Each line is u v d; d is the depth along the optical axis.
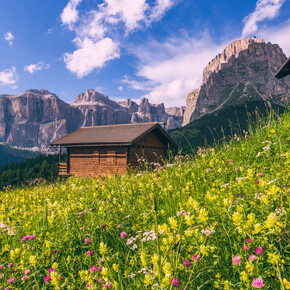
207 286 2.01
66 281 2.35
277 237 2.15
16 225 4.34
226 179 4.11
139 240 2.80
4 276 2.77
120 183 5.69
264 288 1.70
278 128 5.91
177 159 6.27
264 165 4.17
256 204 2.48
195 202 2.66
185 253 2.21
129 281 2.26
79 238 3.27
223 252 2.26
